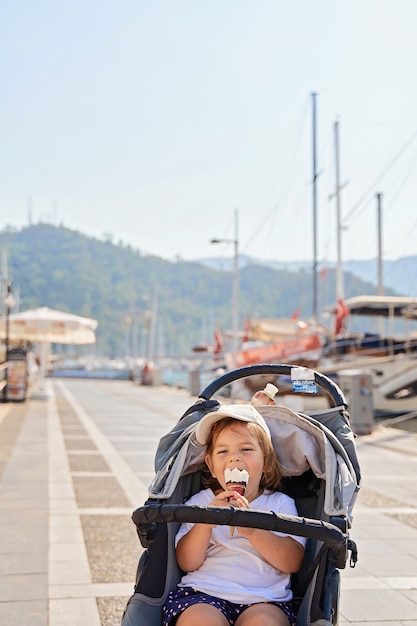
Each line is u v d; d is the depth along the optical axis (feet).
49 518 26.94
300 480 12.74
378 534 25.38
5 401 89.04
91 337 102.22
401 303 101.24
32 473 36.58
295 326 125.59
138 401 103.65
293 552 11.20
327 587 10.77
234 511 10.05
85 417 72.02
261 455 11.72
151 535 11.30
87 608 17.80
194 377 121.80
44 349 108.27
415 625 17.07
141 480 35.27
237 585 11.18
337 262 117.39
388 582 20.15
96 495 31.35
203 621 10.37
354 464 12.16
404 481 35.86
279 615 10.68
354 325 169.27
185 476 12.37
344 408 12.87
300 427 12.36
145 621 10.82
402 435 56.80
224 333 138.21
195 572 11.49
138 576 11.34
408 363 93.56
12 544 23.29
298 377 13.34
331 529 10.16
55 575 20.25
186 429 12.51
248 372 13.57
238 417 11.62
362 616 17.60
